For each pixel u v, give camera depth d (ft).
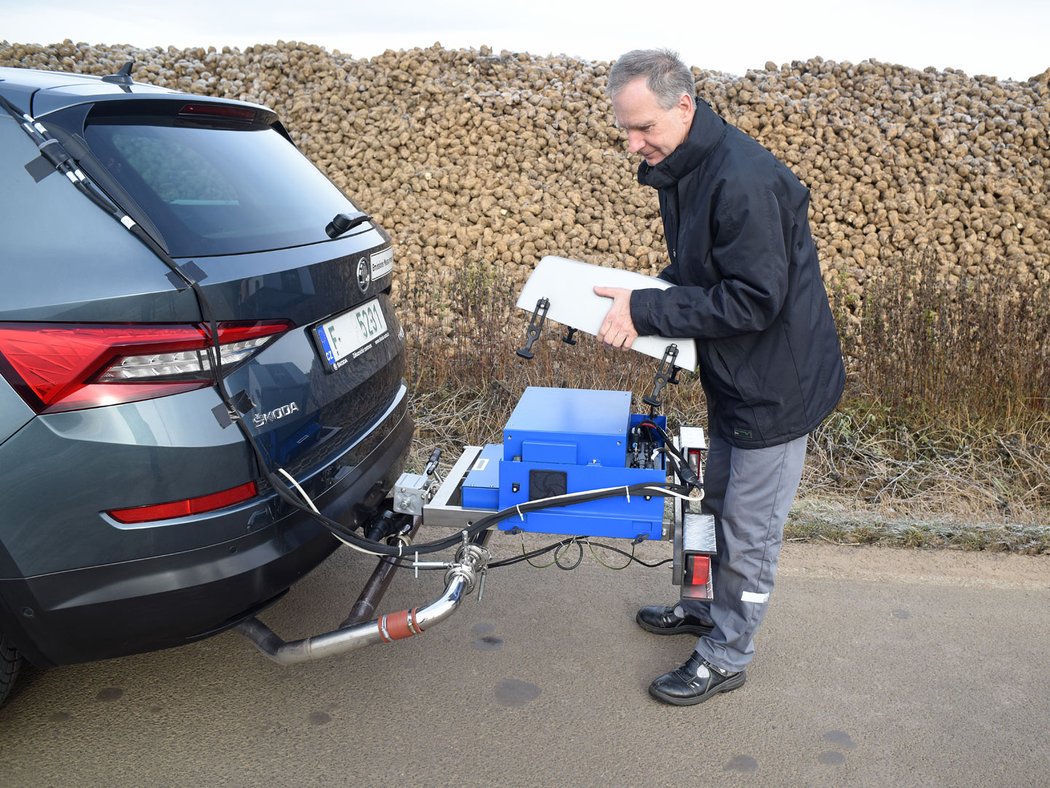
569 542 8.50
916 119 29.68
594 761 7.98
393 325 10.03
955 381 15.79
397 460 9.55
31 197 6.84
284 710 8.66
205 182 7.73
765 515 8.38
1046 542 12.26
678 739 8.30
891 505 13.84
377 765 7.89
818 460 15.21
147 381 6.64
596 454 8.09
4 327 6.51
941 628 10.30
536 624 10.34
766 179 7.38
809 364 7.93
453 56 33.60
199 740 8.19
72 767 7.79
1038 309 15.85
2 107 7.06
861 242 26.25
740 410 8.09
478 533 8.52
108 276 6.61
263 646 7.93
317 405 7.95
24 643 7.02
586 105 31.63
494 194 28.84
